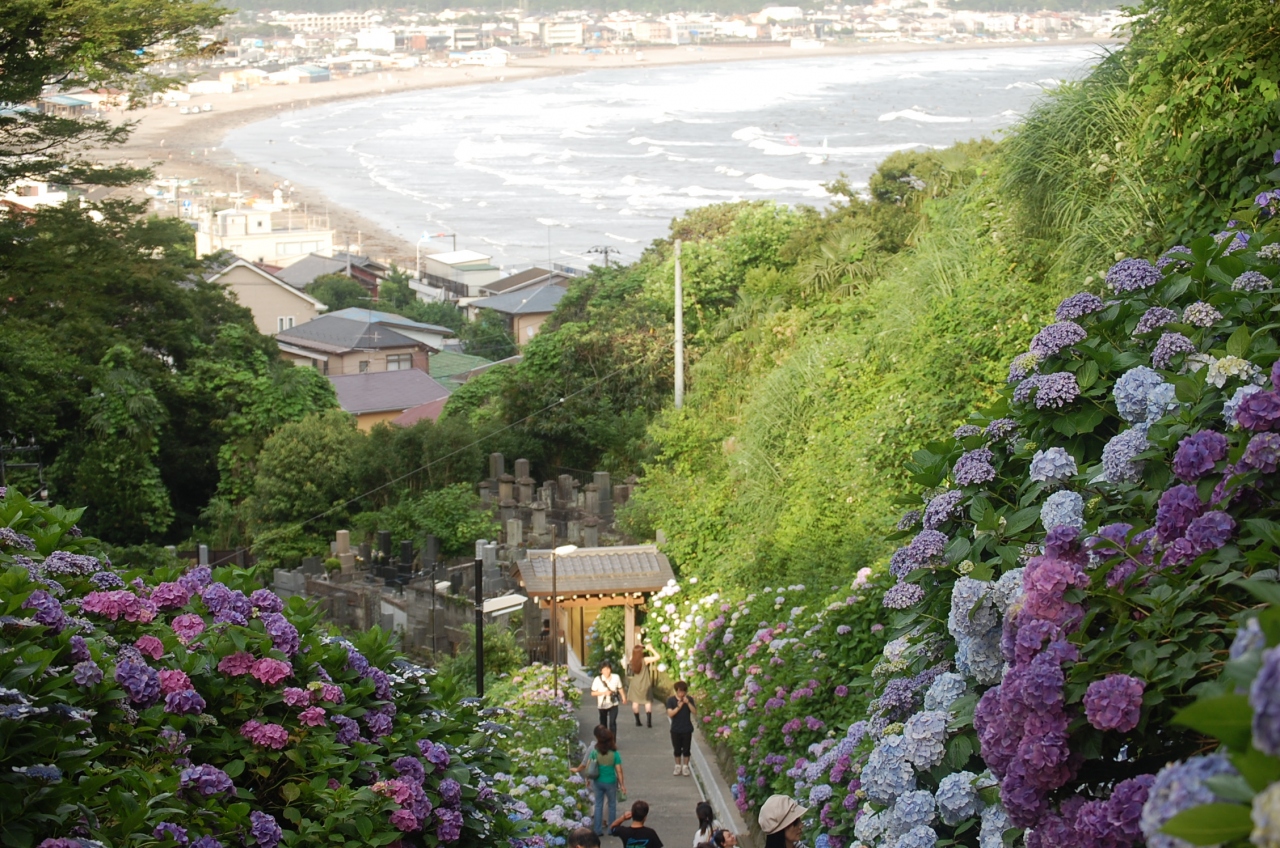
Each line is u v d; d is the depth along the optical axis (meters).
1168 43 10.65
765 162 158.62
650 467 26.39
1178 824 2.60
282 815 6.26
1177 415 5.16
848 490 17.61
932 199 27.53
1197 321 5.70
